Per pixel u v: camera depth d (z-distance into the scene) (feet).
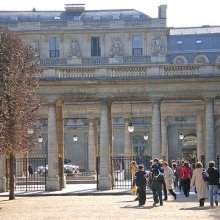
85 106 247.70
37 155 344.69
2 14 380.99
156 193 144.25
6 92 157.89
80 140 384.68
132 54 367.04
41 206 146.10
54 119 207.21
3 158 205.98
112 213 124.88
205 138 208.74
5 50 162.91
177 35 369.50
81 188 211.61
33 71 183.73
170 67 207.31
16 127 163.32
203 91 205.57
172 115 255.91
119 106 254.47
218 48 366.63
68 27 366.63
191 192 191.62
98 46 368.07
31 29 365.81
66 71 208.33
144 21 367.04
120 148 371.35
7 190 208.03
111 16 382.22
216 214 120.16
